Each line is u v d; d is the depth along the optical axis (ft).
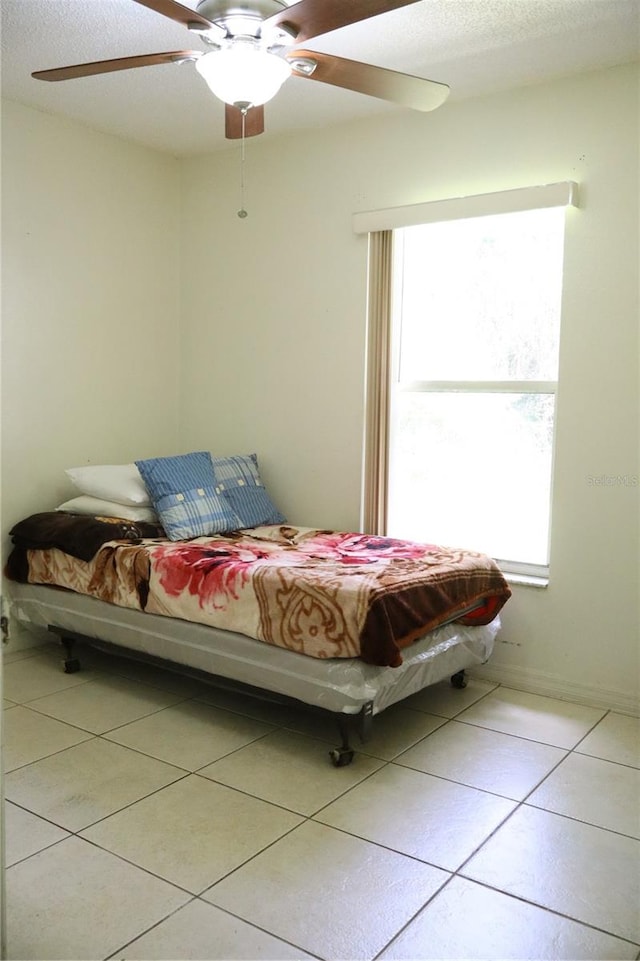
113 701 10.73
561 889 6.72
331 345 12.92
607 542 10.64
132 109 12.07
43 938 6.03
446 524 12.39
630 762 9.04
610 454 10.56
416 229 12.27
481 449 12.00
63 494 13.08
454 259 12.04
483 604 10.67
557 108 10.66
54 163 12.47
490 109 11.18
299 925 6.23
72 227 12.84
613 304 10.41
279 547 11.30
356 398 12.71
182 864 7.00
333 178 12.69
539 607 11.18
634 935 6.16
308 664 8.88
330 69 7.72
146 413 14.42
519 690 11.32
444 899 6.57
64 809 7.89
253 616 9.33
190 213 14.51
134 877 6.81
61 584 11.61
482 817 7.84
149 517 12.11
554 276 11.24
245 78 7.64
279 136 13.16
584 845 7.37
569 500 10.87
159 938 6.05
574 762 9.03
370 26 9.15
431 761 9.02
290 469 13.58
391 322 12.20
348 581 8.86
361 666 8.61
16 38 9.56
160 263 14.44
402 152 11.98
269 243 13.52
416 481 12.63
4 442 12.17
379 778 8.61
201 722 10.07
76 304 13.03
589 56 9.93
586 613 10.83
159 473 11.87
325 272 12.89
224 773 8.70
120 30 9.34
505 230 11.58
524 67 10.28
